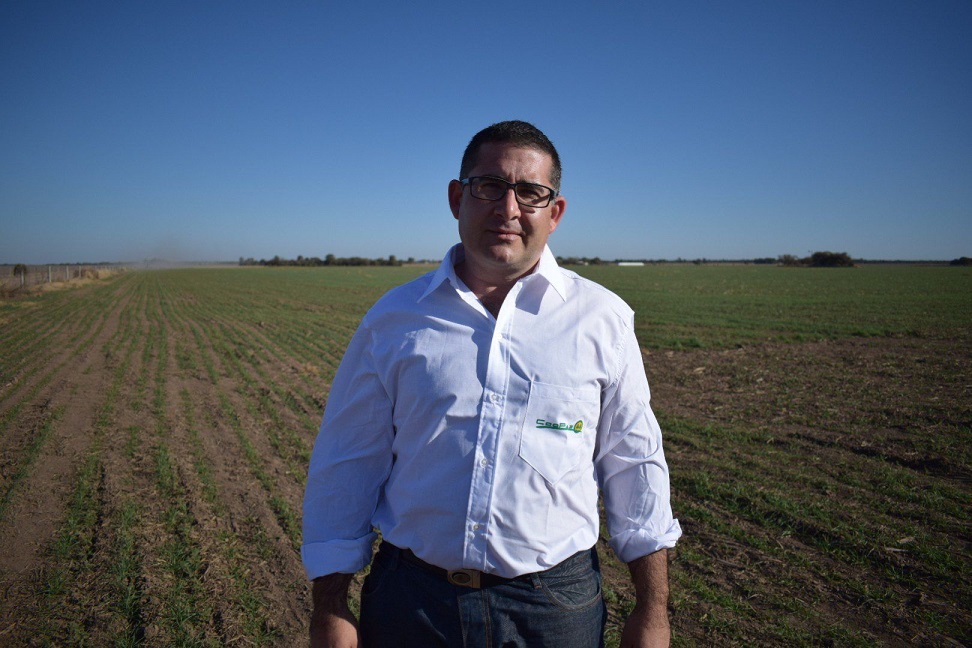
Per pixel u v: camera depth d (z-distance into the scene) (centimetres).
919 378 1059
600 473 169
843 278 5606
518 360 146
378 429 160
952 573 396
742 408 882
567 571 149
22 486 564
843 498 525
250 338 1808
